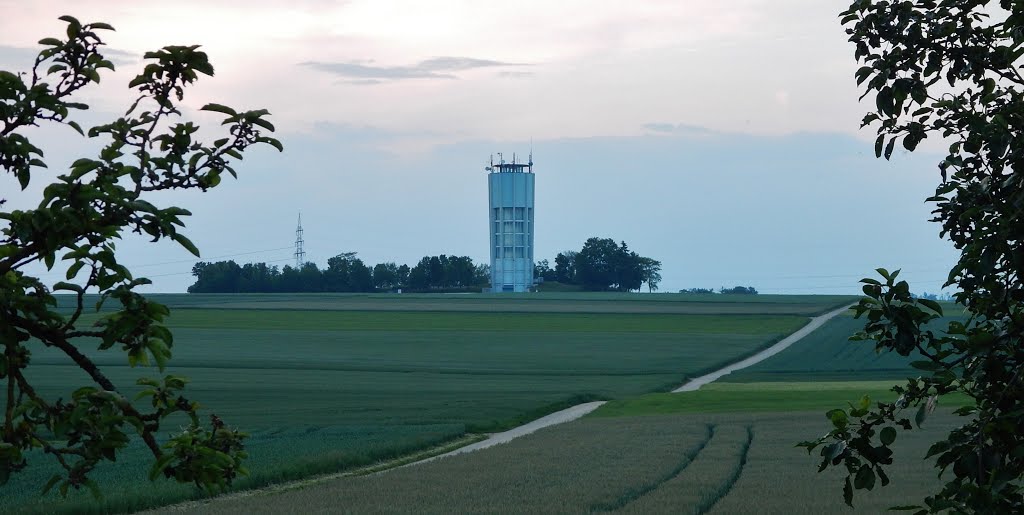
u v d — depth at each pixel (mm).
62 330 9477
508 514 46844
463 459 67312
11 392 9211
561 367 177125
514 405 112625
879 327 11688
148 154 9461
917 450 66062
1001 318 11375
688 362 188125
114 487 52438
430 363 182375
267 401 118188
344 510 48031
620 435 81125
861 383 144875
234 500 52312
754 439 77312
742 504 48281
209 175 9766
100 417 9250
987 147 11211
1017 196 10852
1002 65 12062
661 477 57969
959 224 11555
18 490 51469
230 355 194000
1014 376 10727
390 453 73312
